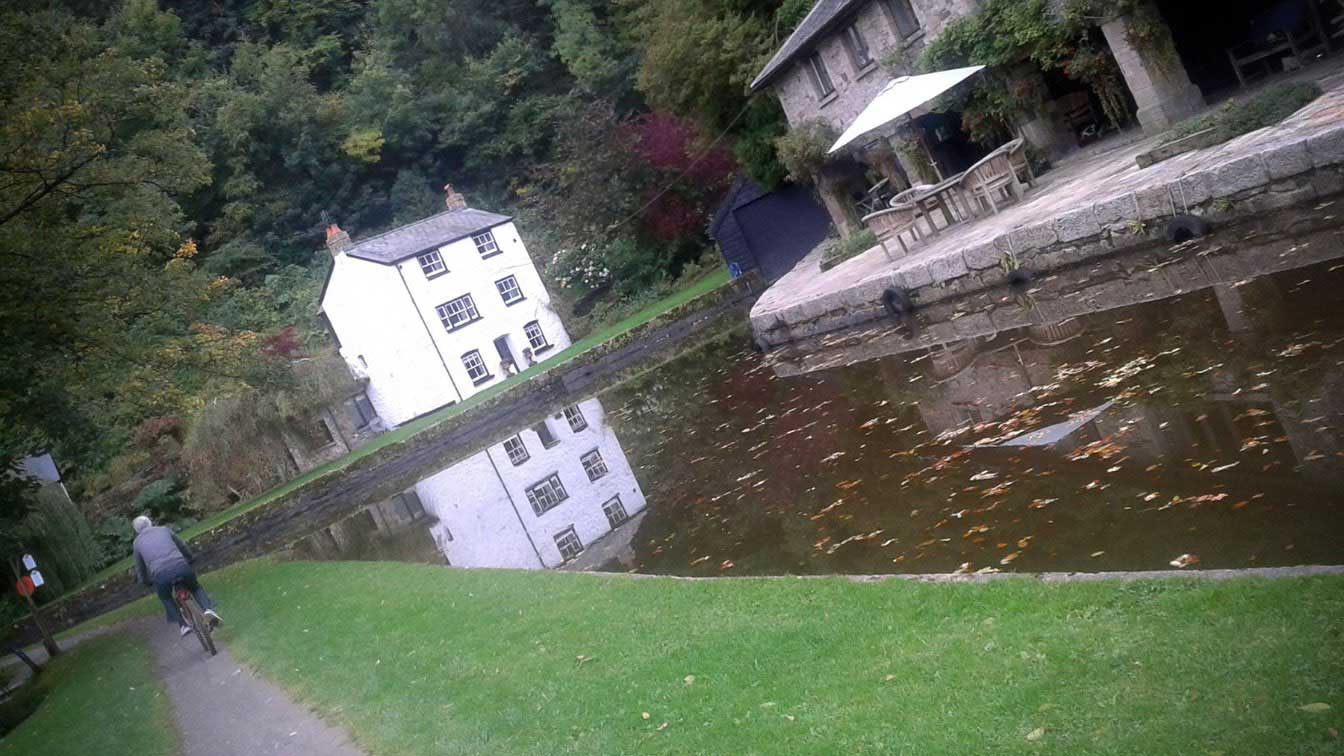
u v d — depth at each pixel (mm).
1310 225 11773
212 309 52531
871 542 8734
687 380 26375
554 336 48938
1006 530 7730
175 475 42281
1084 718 3906
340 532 26391
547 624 8453
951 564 7484
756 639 6199
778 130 35156
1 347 16375
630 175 48594
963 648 4977
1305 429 7215
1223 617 4316
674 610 7586
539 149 66312
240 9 72375
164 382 20844
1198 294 11898
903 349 17156
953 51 22453
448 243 47031
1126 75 19453
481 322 47500
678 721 5348
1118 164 17562
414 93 69938
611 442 22516
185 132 19328
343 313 46938
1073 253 14852
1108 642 4465
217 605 17516
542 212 55125
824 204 31750
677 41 35875
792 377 19391
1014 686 4352
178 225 52156
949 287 17469
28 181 16844
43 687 15867
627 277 49844
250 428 40906
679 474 15625
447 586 11898
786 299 25016
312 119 65125
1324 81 14969
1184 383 9234
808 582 7168
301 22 72500
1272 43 19188
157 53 64562
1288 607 4176
